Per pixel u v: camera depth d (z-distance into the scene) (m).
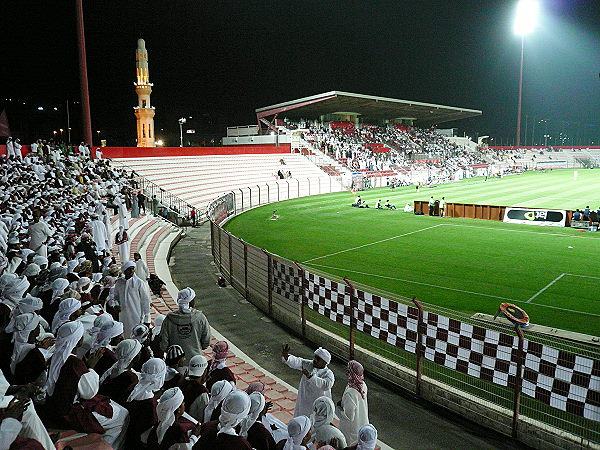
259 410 4.17
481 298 14.33
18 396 3.58
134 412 4.40
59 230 13.44
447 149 85.12
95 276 9.98
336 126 76.81
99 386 4.91
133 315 8.55
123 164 38.62
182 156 46.44
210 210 24.61
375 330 9.34
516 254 20.62
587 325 11.98
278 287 12.64
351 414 5.44
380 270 18.02
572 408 6.56
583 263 18.84
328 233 26.53
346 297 10.02
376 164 64.31
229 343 11.24
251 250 14.18
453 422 7.69
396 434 7.30
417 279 16.64
